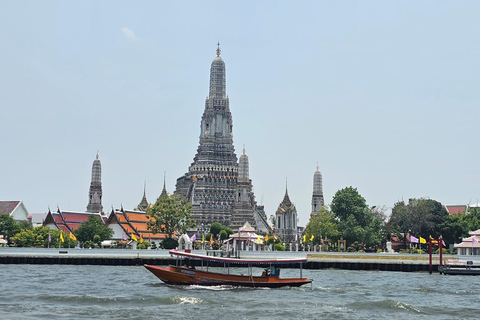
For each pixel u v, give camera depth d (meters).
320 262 117.00
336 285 84.81
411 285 85.62
